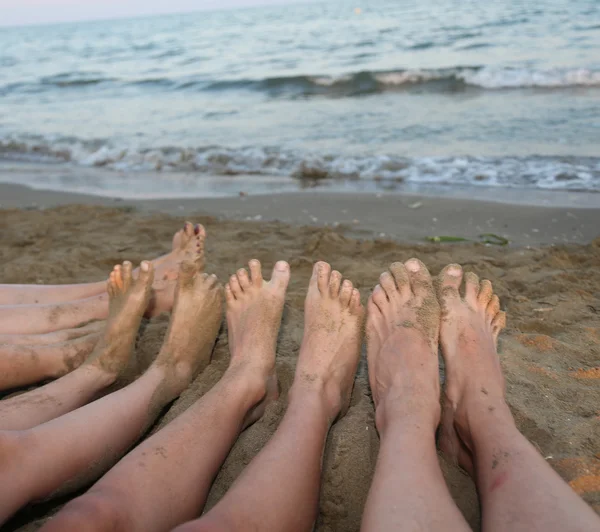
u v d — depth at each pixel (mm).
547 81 3363
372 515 478
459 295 815
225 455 613
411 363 695
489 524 471
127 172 2561
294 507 517
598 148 2195
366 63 4609
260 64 5289
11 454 537
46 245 1506
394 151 2406
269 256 1357
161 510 511
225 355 885
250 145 2705
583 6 5797
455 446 656
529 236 1478
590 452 643
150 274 825
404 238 1507
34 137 3221
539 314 997
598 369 807
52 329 886
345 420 722
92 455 587
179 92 4430
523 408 724
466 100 3234
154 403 704
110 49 8703
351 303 823
